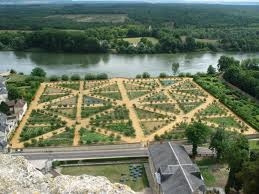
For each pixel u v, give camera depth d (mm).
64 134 154875
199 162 129625
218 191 109500
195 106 189375
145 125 165125
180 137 150500
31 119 171000
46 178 37000
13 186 34844
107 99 198625
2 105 169375
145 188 113438
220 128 139625
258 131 159000
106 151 138625
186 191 95125
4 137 142750
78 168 125250
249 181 89812
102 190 35438
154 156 119438
